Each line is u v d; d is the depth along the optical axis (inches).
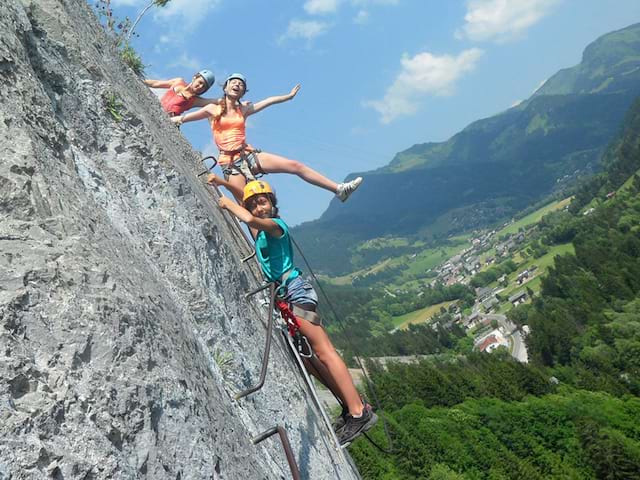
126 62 278.5
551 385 4126.5
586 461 3078.2
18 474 61.2
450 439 3051.2
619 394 4023.1
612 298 5895.7
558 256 7598.4
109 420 74.4
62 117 144.9
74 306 80.4
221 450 98.3
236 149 275.4
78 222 94.8
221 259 187.5
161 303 109.3
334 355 180.7
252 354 169.6
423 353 7726.4
